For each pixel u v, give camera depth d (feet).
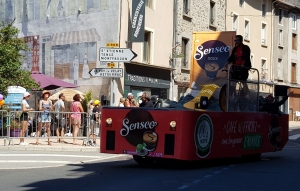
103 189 29.48
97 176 35.42
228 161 46.88
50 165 42.22
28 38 97.91
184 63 107.45
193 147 37.63
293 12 165.37
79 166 42.06
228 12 126.21
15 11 99.91
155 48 96.27
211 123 39.45
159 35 97.50
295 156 53.21
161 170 39.17
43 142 60.80
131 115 39.24
